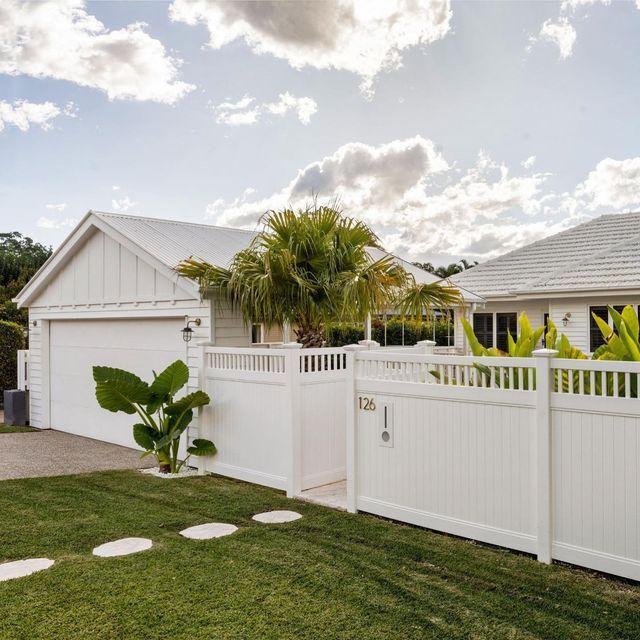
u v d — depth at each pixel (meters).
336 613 4.14
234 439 8.44
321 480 7.92
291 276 8.39
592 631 3.90
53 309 13.16
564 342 6.48
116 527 6.15
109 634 3.84
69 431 12.95
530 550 5.29
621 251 14.72
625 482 4.74
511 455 5.44
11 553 5.37
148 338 10.73
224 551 5.39
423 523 6.11
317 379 7.91
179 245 10.88
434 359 6.05
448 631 3.90
